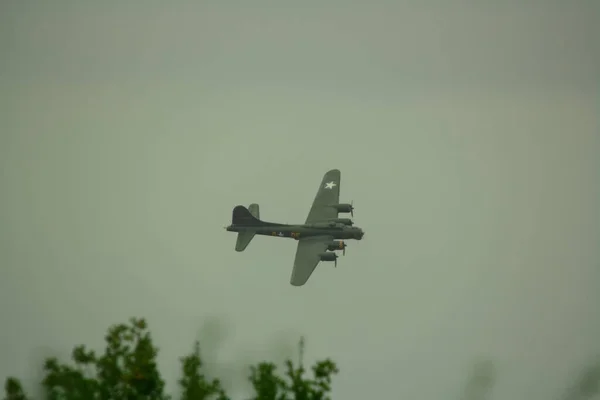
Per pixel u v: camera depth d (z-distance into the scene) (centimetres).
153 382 6406
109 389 6347
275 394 6338
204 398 6072
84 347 6456
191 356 6334
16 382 5909
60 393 6078
